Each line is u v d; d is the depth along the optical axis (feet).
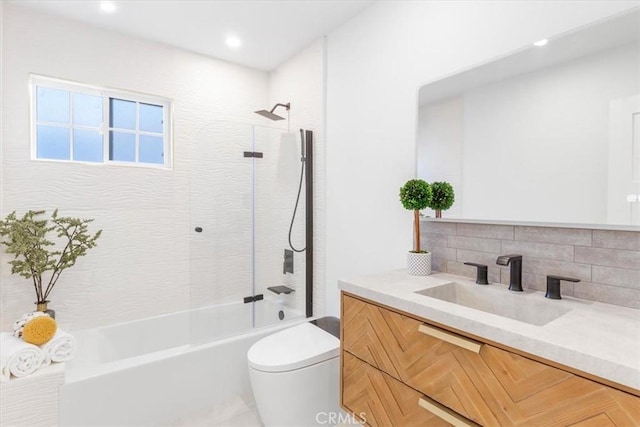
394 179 6.44
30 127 7.21
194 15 7.39
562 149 4.16
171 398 6.54
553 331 3.01
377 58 6.79
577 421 2.61
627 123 3.67
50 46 7.34
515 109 4.61
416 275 5.37
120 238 8.21
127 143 8.58
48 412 5.36
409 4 6.12
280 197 9.16
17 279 7.09
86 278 7.82
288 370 5.53
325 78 8.27
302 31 8.05
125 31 8.06
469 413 3.37
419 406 3.87
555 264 4.28
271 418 5.69
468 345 3.31
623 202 3.69
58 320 7.52
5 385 5.03
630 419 2.34
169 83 8.79
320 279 8.48
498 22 4.80
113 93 8.31
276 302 9.19
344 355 5.08
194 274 8.16
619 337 2.87
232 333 7.91
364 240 7.18
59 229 6.99
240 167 8.84
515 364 3.01
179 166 8.98
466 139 5.20
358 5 6.99
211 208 8.46
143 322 8.38
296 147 8.88
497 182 4.81
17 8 7.00
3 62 6.88
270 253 9.21
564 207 4.14
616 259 3.78
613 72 3.77
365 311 4.68
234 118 9.81
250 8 7.12
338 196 7.89
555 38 4.22
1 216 6.86
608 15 3.80
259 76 10.25
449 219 5.42
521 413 2.96
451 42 5.42
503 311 4.39
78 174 7.69
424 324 3.84
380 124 6.72
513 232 4.69
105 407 5.85
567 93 4.11
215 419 6.58
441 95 5.57
